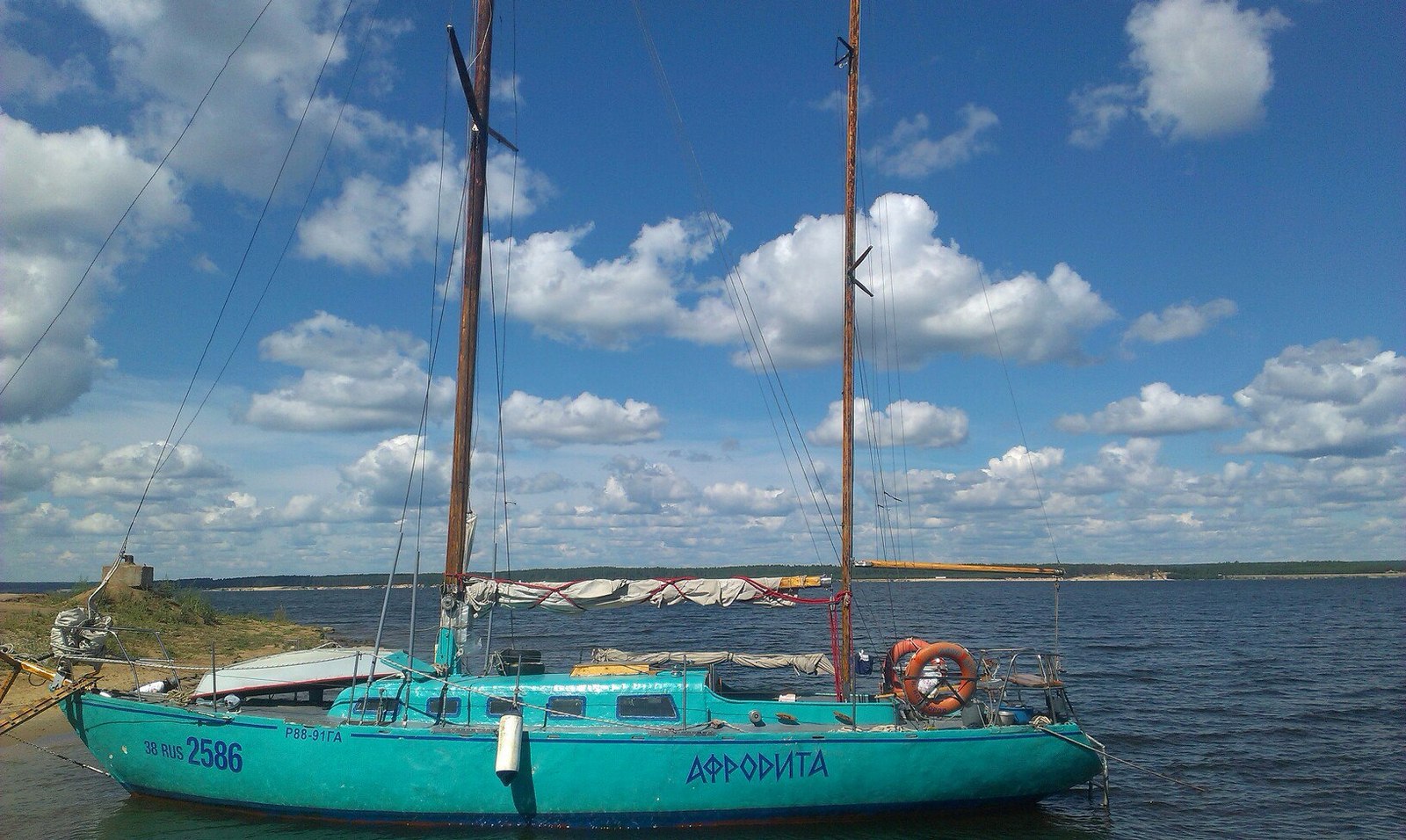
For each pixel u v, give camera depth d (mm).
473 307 17906
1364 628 61344
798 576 16922
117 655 28484
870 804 14898
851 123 18422
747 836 14492
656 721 15023
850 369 17766
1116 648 45531
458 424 17484
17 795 16422
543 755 14289
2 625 30375
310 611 93062
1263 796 17625
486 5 19031
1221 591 164000
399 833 14414
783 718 15445
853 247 18062
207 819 15039
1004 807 15711
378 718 14844
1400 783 18578
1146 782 18625
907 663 16297
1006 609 86688
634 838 14320
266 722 14867
